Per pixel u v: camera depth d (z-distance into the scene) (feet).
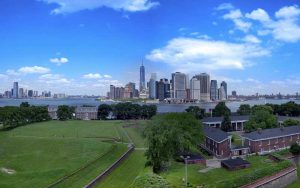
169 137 248.73
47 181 214.69
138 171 247.91
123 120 655.35
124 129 504.84
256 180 180.65
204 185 180.45
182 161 274.57
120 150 320.50
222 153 308.60
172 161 270.87
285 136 345.31
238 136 416.67
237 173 232.12
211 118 494.59
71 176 224.94
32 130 495.82
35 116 625.00
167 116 296.51
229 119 471.21
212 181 212.23
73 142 354.33
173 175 225.56
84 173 234.17
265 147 327.67
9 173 237.66
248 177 179.63
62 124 580.71
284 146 344.08
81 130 493.77
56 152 310.86
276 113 600.80
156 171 241.35
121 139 402.11
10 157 294.46
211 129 363.56
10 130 500.33
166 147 249.34
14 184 206.18
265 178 185.57
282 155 277.64
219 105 587.68
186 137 275.18
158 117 292.61
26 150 323.37
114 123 589.73
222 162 255.09
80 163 267.39
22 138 385.29
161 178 165.99
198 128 297.94
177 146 260.21
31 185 205.26
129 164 275.18
